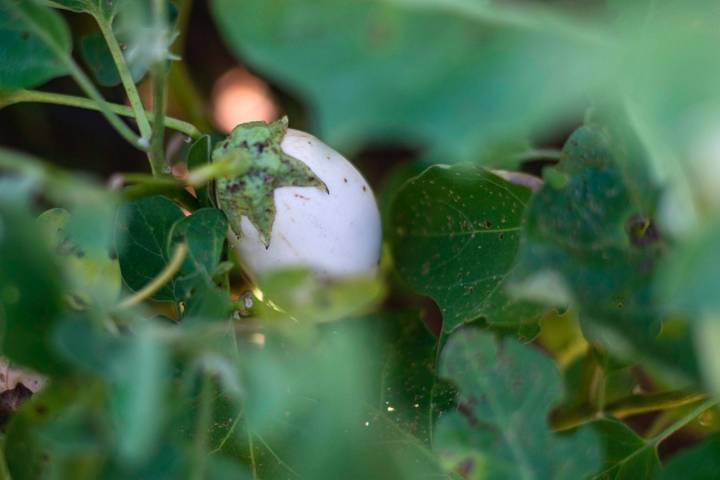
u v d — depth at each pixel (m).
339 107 0.48
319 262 0.62
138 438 0.48
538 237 0.56
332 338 0.60
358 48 0.49
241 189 0.61
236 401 0.61
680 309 0.48
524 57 0.47
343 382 0.55
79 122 0.95
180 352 0.52
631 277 0.56
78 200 0.52
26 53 0.61
